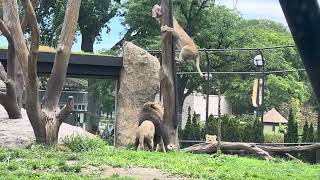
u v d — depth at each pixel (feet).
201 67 114.93
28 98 46.14
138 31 123.65
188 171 35.60
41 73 63.10
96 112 135.64
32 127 49.90
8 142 49.26
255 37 124.88
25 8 43.42
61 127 57.82
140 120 54.08
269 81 132.67
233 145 56.44
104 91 129.59
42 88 114.32
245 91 134.31
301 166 48.06
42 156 39.06
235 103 160.97
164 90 54.19
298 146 60.85
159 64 64.39
